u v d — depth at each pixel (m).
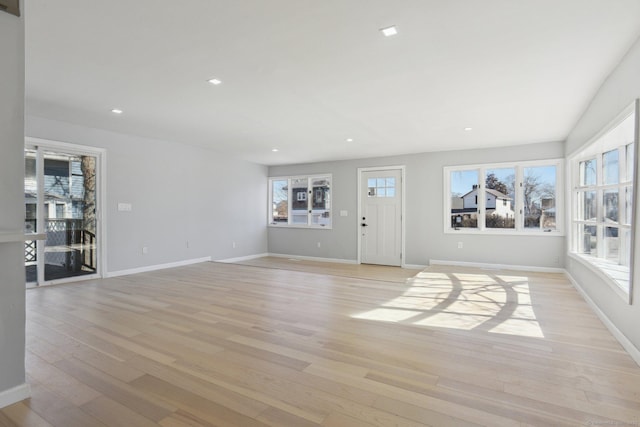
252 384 2.04
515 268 6.17
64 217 4.93
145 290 4.48
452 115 4.38
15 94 1.86
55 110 4.25
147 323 3.14
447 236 6.76
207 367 2.26
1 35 1.81
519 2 2.05
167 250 6.27
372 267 7.12
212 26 2.34
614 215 3.67
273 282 5.02
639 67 2.44
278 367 2.26
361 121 4.68
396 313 3.47
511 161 6.19
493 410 1.77
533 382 2.06
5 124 1.83
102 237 5.30
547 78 3.19
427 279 5.24
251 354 2.47
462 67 2.97
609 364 2.31
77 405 1.82
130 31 2.40
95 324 3.11
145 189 5.89
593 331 2.95
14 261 1.87
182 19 2.25
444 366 2.28
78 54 2.75
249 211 8.27
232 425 1.65
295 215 8.60
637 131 2.46
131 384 2.04
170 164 6.29
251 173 8.34
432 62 2.88
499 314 3.44
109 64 2.94
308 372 2.19
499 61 2.86
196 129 5.21
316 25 2.32
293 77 3.20
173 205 6.36
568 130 5.12
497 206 6.39
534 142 5.97
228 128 5.12
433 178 6.89
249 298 4.07
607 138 3.38
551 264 5.92
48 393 1.94
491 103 3.90
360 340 2.74
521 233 6.14
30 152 4.59
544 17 2.21
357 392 1.95
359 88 3.47
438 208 6.84
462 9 2.13
